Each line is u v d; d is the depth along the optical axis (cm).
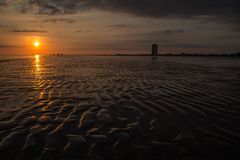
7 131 370
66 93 712
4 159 279
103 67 2050
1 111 489
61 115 466
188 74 1350
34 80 1040
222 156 296
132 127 400
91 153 298
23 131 371
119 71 1583
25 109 509
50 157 285
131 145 325
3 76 1202
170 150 312
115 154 297
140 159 286
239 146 326
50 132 369
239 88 802
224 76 1223
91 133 369
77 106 543
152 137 356
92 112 493
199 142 339
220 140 347
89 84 916
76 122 423
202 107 537
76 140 338
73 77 1177
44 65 2347
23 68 1841
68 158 283
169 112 497
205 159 289
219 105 554
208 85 884
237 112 493
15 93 705
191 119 448
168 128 397
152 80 1052
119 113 487
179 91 747
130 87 840
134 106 548
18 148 308
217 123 424
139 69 1788
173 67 2061
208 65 2423
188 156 296
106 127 399
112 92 734
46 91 745
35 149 306
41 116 456
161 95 680
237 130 388
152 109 521
